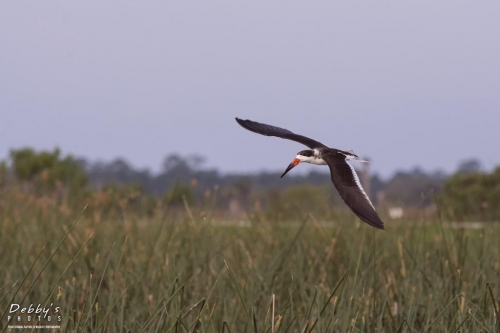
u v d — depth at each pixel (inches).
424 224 593.0
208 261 565.0
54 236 641.6
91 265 551.8
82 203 787.4
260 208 735.1
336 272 571.2
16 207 778.2
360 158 461.4
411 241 608.1
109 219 717.3
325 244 625.6
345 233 642.2
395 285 518.3
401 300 491.8
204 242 589.6
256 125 523.5
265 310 476.4
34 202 791.1
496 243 636.7
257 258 572.4
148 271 545.0
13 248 596.1
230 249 611.2
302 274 545.3
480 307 445.7
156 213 696.4
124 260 557.6
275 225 676.7
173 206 705.0
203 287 526.0
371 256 573.6
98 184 851.4
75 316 435.5
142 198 757.3
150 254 559.8
